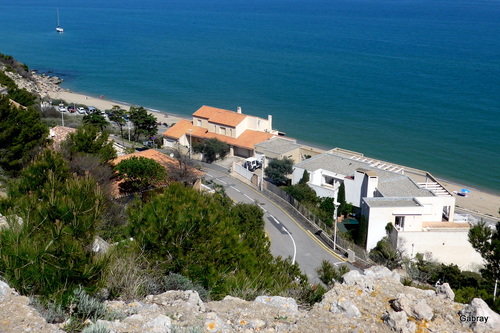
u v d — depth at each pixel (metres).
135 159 44.56
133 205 29.80
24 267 11.88
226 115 82.50
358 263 42.50
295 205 55.53
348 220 53.94
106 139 44.50
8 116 36.34
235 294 14.90
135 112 89.75
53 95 131.25
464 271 39.78
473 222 51.00
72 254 12.34
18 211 15.27
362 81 163.25
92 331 9.74
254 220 42.66
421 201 49.31
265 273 18.27
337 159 63.22
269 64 193.50
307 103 135.50
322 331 10.51
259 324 10.84
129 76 169.12
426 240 44.94
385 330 10.57
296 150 74.38
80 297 11.38
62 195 14.94
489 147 100.75
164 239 16.61
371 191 53.34
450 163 91.81
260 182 63.00
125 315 11.31
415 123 116.88
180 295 12.91
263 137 78.62
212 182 63.34
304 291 15.39
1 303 10.87
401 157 94.69
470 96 142.38
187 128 85.00
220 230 17.75
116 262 14.11
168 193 18.92
